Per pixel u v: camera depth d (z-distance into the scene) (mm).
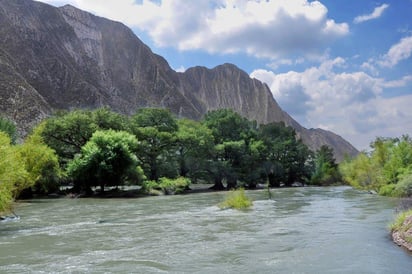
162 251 17375
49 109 141750
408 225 18859
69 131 71062
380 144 62062
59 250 17766
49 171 57625
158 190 67625
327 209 35656
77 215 33281
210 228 24422
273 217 29859
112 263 15195
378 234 20844
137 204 45250
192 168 87375
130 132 78375
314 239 19844
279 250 17344
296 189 83812
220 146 92312
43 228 25094
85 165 59375
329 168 115000
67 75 194500
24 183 41156
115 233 22766
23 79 144875
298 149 118312
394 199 45156
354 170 72750
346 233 21484
